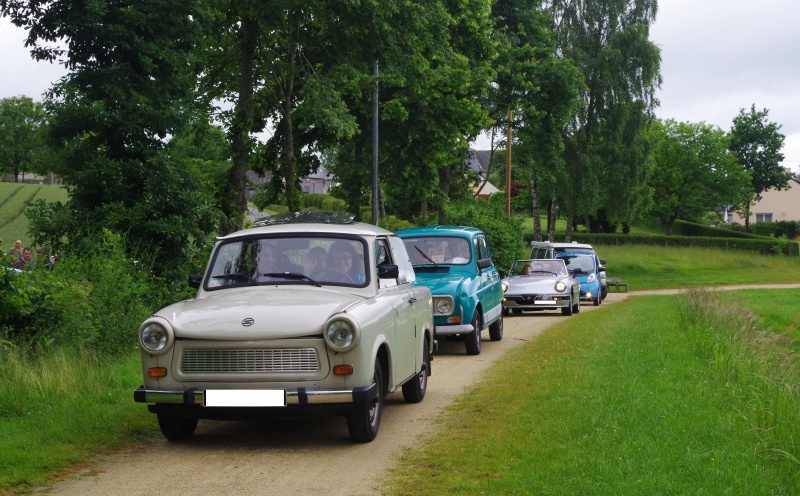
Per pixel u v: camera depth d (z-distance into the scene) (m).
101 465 6.54
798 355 13.42
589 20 53.06
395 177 32.94
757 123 106.06
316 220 8.92
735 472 5.79
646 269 59.34
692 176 88.19
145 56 18.27
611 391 8.95
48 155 18.34
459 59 29.75
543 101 41.53
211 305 7.30
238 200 22.33
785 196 114.50
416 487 5.82
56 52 18.59
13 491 5.73
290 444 7.31
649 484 5.45
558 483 5.58
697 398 8.53
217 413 6.83
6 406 8.32
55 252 17.33
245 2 20.84
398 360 8.06
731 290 44.31
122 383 9.99
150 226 17.92
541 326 19.66
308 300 7.28
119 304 12.91
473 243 14.85
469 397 9.59
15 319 11.47
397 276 8.19
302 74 25.80
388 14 22.78
